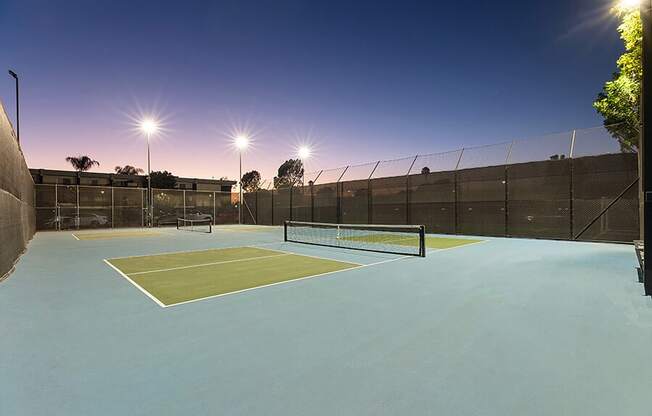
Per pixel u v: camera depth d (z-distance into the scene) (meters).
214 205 34.38
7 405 2.44
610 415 2.26
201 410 2.35
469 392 2.56
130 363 3.09
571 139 14.04
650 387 2.60
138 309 4.78
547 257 9.39
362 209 22.31
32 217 19.17
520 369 2.91
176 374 2.87
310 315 4.45
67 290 5.96
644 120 5.14
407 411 2.32
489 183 16.44
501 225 16.00
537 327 3.93
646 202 5.17
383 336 3.70
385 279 6.71
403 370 2.92
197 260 9.52
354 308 4.75
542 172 14.70
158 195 31.28
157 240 16.58
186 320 4.28
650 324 3.98
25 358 3.21
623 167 12.62
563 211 14.07
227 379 2.79
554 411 2.30
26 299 5.36
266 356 3.21
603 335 3.66
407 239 15.59
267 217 31.42
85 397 2.53
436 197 18.53
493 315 4.39
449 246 12.42
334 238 16.75
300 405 2.40
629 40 8.41
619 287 5.81
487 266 8.09
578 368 2.92
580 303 4.88
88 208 27.14
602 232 13.09
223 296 5.47
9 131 8.74
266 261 9.20
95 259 9.92
